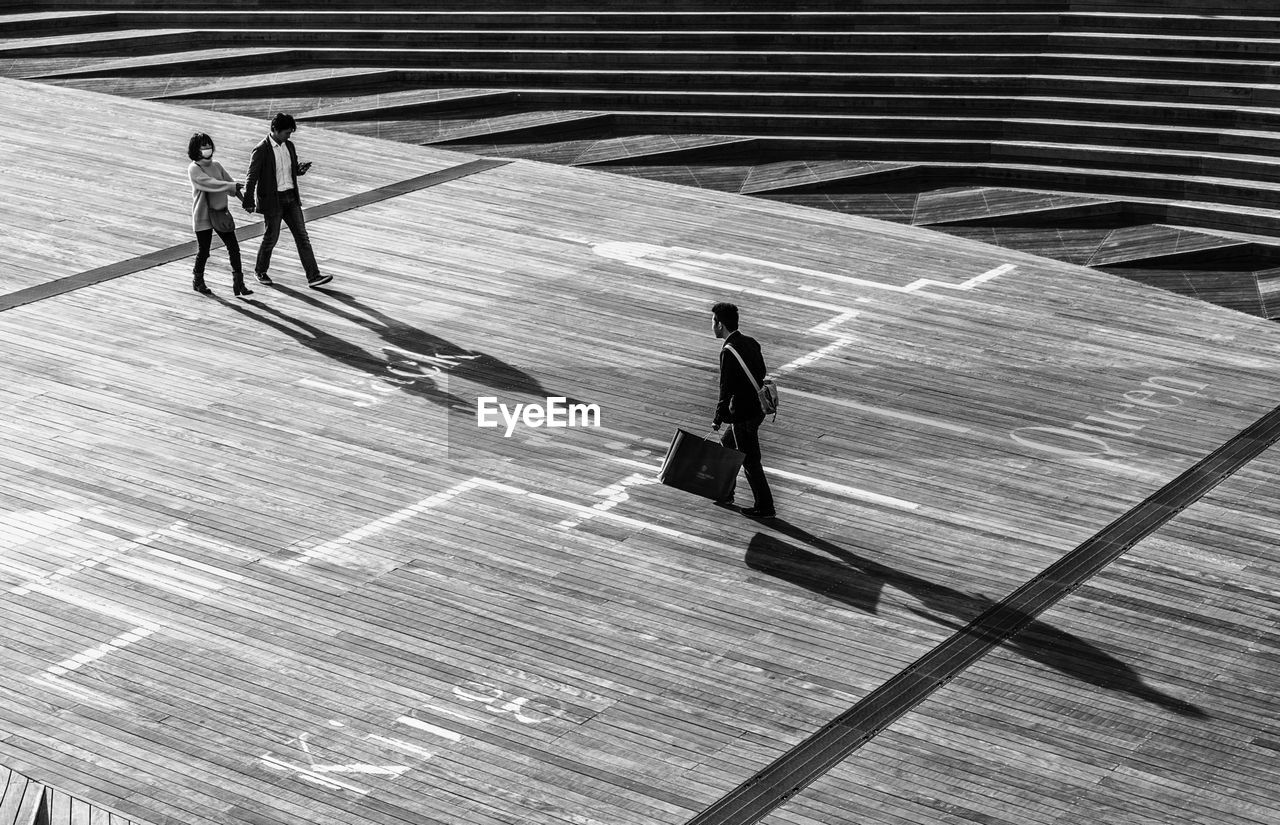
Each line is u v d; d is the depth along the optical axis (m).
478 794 8.80
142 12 27.92
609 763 9.11
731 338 11.72
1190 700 9.82
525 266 17.70
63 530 11.73
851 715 9.62
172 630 10.43
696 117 22.89
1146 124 20.95
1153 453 13.38
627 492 12.55
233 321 15.97
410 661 10.12
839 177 20.88
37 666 9.97
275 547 11.55
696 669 10.10
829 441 13.51
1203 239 18.61
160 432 13.41
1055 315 16.53
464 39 25.58
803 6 24.67
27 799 8.58
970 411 14.15
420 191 20.41
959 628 10.65
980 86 22.31
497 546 11.64
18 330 15.57
